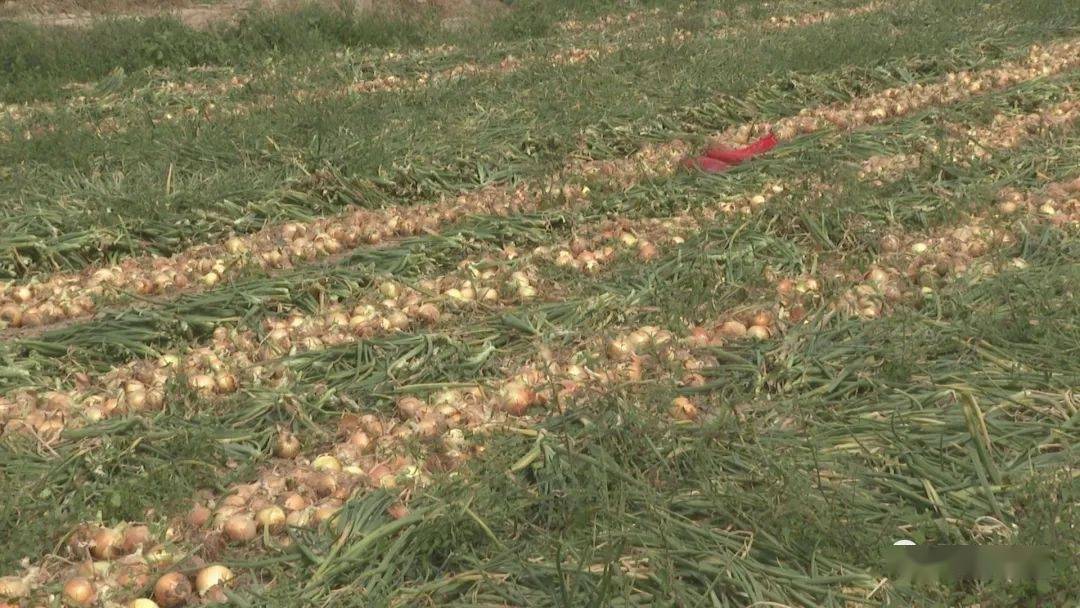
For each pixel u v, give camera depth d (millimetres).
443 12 17391
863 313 5547
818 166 8227
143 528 3896
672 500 3957
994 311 5309
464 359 5246
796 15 16625
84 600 3592
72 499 4129
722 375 4938
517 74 11969
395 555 3727
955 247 6352
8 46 13023
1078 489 3838
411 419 4621
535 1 17109
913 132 9320
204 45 13586
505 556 3697
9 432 4594
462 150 9078
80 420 4715
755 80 11219
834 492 3920
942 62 12086
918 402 4609
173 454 4449
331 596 3533
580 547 3719
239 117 10016
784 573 3557
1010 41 13297
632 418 4332
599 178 8289
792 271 6230
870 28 13680
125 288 6469
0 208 7746
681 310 5547
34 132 9672
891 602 3412
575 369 4926
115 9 16562
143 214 7582
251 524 3926
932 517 3896
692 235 6863
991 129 9266
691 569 3617
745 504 3893
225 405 4902
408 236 7535
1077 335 5066
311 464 4336
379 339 5449
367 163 8570
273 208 7953
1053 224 6652
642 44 13750
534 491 4059
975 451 4234
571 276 6320
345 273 6379
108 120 10367
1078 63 12102
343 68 12766
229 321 5863
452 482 4051
